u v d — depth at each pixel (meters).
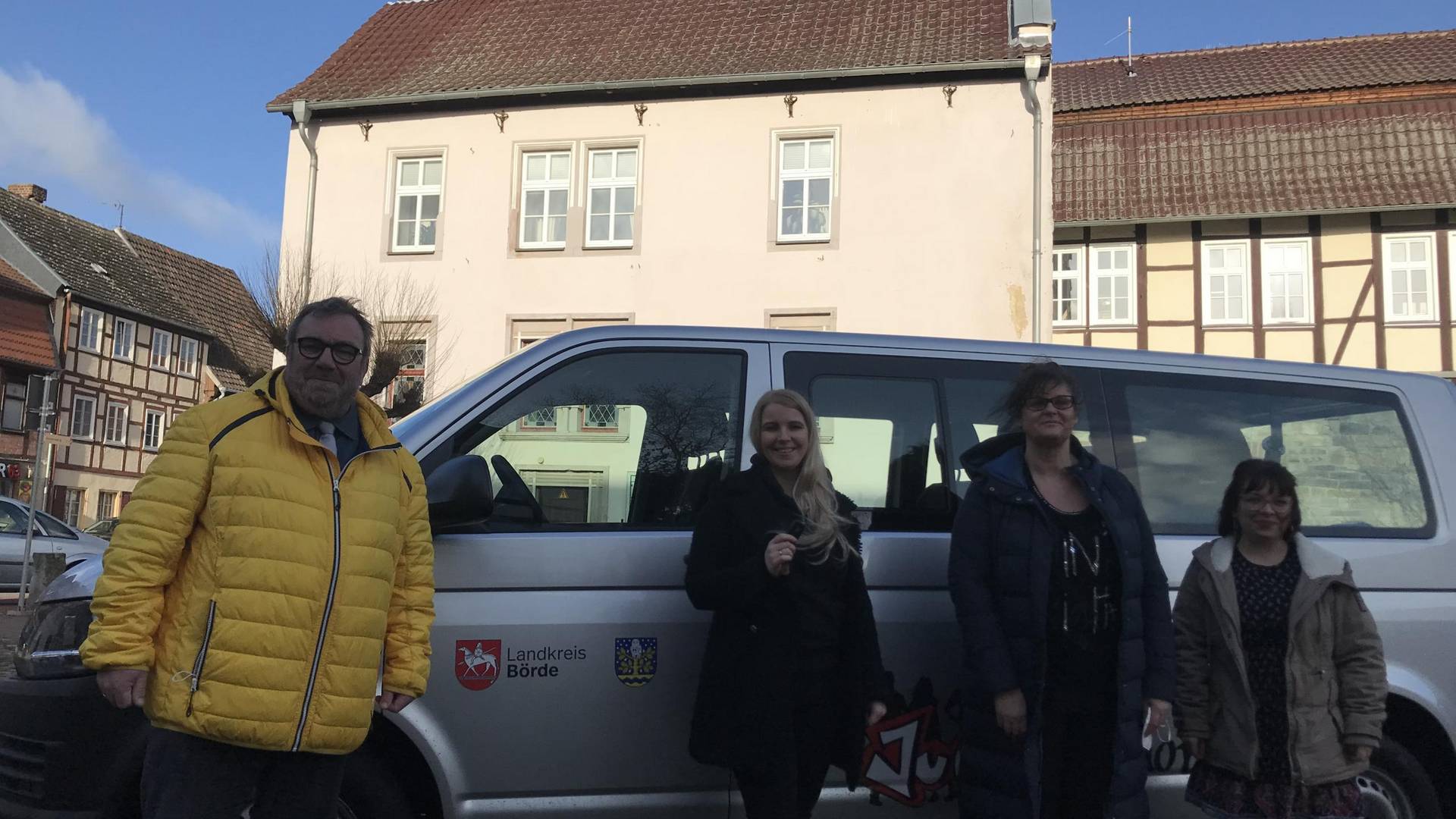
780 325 18.36
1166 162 20.64
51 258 35.75
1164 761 3.57
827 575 2.96
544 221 19.34
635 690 3.29
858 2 20.78
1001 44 18.38
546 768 3.22
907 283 17.98
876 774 3.36
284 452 2.49
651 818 3.28
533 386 3.50
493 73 19.97
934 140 18.11
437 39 21.80
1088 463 3.20
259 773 2.48
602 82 18.77
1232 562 3.28
